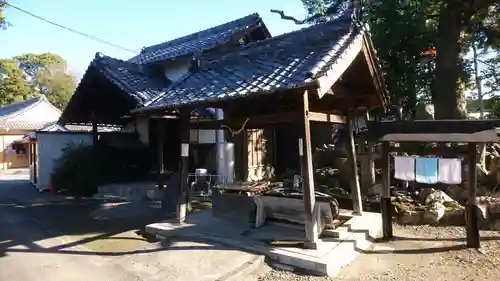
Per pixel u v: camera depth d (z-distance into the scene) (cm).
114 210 952
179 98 662
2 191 1341
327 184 1073
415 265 543
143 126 1420
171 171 1345
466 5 1045
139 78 1168
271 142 1451
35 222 823
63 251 602
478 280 487
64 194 1234
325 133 1423
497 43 1168
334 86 701
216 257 547
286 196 700
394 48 1167
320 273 500
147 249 604
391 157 980
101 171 1266
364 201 887
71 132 1422
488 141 557
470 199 610
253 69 662
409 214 781
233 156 1268
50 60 4181
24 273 504
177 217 731
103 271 510
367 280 488
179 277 483
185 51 1249
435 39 1127
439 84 1111
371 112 983
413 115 1288
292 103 651
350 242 599
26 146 2619
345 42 607
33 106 2852
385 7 1138
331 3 1414
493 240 653
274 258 548
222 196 764
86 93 1234
